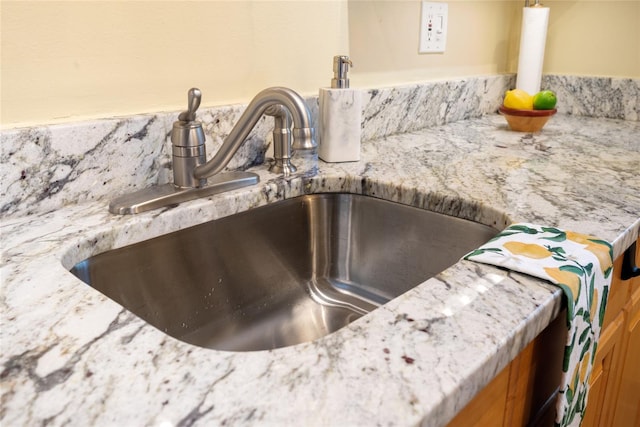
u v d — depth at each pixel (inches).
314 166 40.1
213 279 33.7
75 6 29.6
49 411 14.1
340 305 37.9
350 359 16.3
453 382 15.3
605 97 62.7
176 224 30.7
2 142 27.3
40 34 28.6
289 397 14.6
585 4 62.6
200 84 36.5
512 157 43.1
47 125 29.2
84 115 31.2
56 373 15.7
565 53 65.8
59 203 30.2
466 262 23.3
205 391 14.9
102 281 28.0
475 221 31.9
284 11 40.8
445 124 59.4
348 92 40.0
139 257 29.5
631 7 59.1
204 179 33.4
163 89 34.6
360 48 48.3
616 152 44.8
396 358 16.4
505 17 66.5
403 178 36.7
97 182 31.3
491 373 17.2
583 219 28.3
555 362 26.2
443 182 35.7
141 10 32.4
